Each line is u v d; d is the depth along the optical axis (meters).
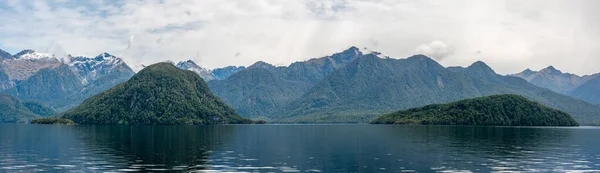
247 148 165.38
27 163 122.81
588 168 115.31
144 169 112.00
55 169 112.56
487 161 127.00
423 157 135.88
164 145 177.88
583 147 169.88
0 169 113.31
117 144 182.50
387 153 147.50
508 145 177.50
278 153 147.75
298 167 115.94
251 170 111.25
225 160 128.62
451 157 135.75
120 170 110.69
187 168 113.75
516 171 110.12
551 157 136.38
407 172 108.69
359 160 129.38
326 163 123.25
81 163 122.12
